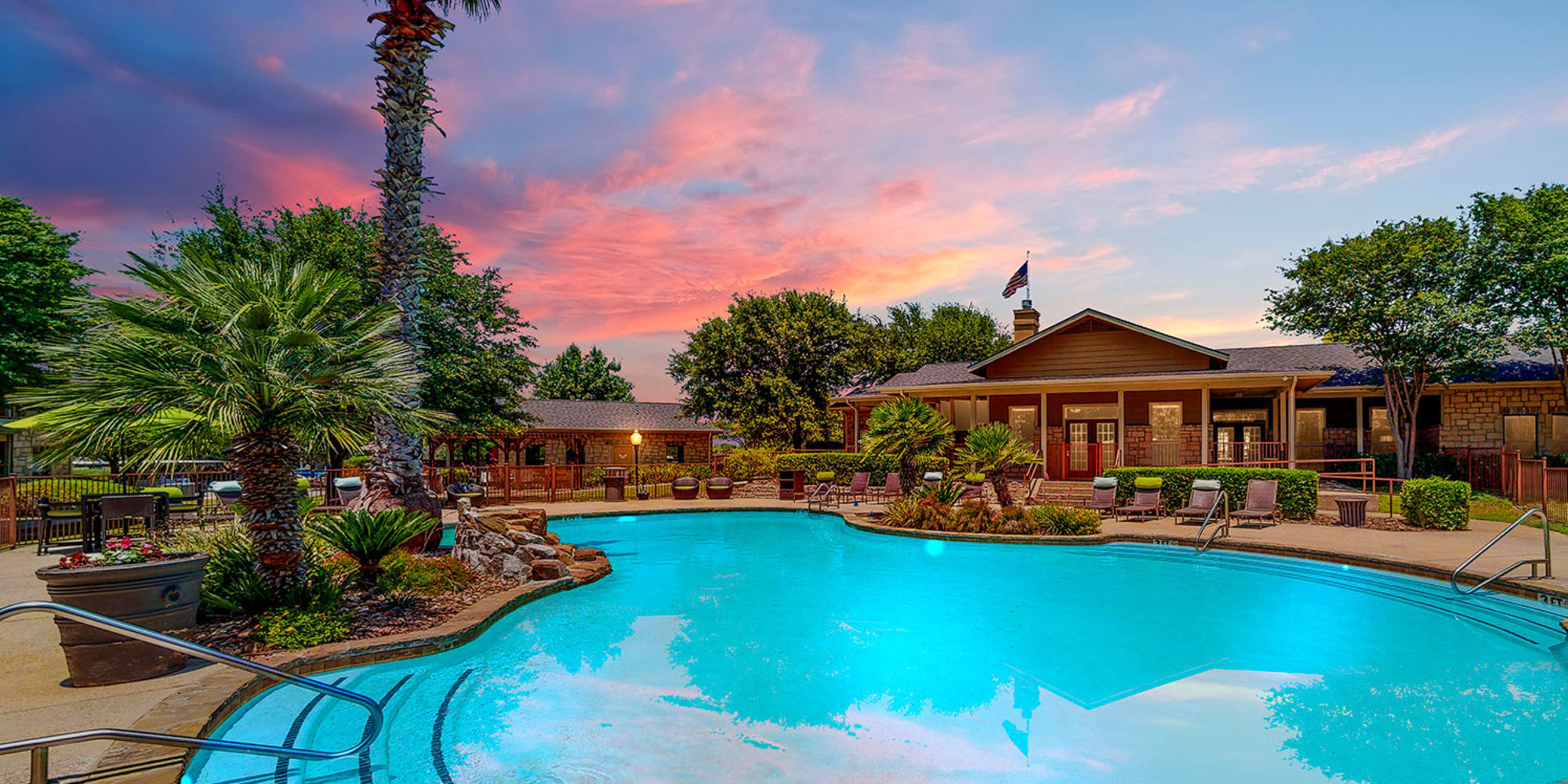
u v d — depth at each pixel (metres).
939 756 4.76
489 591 9.55
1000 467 17.84
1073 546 14.40
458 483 21.92
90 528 11.55
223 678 5.45
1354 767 4.56
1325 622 8.60
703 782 4.30
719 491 25.59
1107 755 4.77
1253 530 14.72
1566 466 21.88
